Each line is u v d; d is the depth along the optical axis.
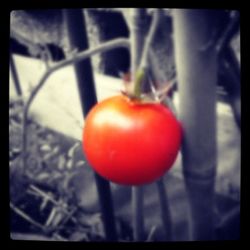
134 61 0.31
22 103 0.32
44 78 0.31
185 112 0.31
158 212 0.32
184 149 0.31
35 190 0.33
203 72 0.31
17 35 0.31
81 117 0.31
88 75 0.31
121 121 0.28
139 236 0.32
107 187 0.32
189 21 0.30
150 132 0.28
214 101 0.31
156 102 0.30
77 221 0.33
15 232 0.33
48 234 0.33
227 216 0.32
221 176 0.31
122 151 0.28
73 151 0.32
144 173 0.29
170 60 0.31
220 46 0.31
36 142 0.32
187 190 0.32
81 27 0.31
